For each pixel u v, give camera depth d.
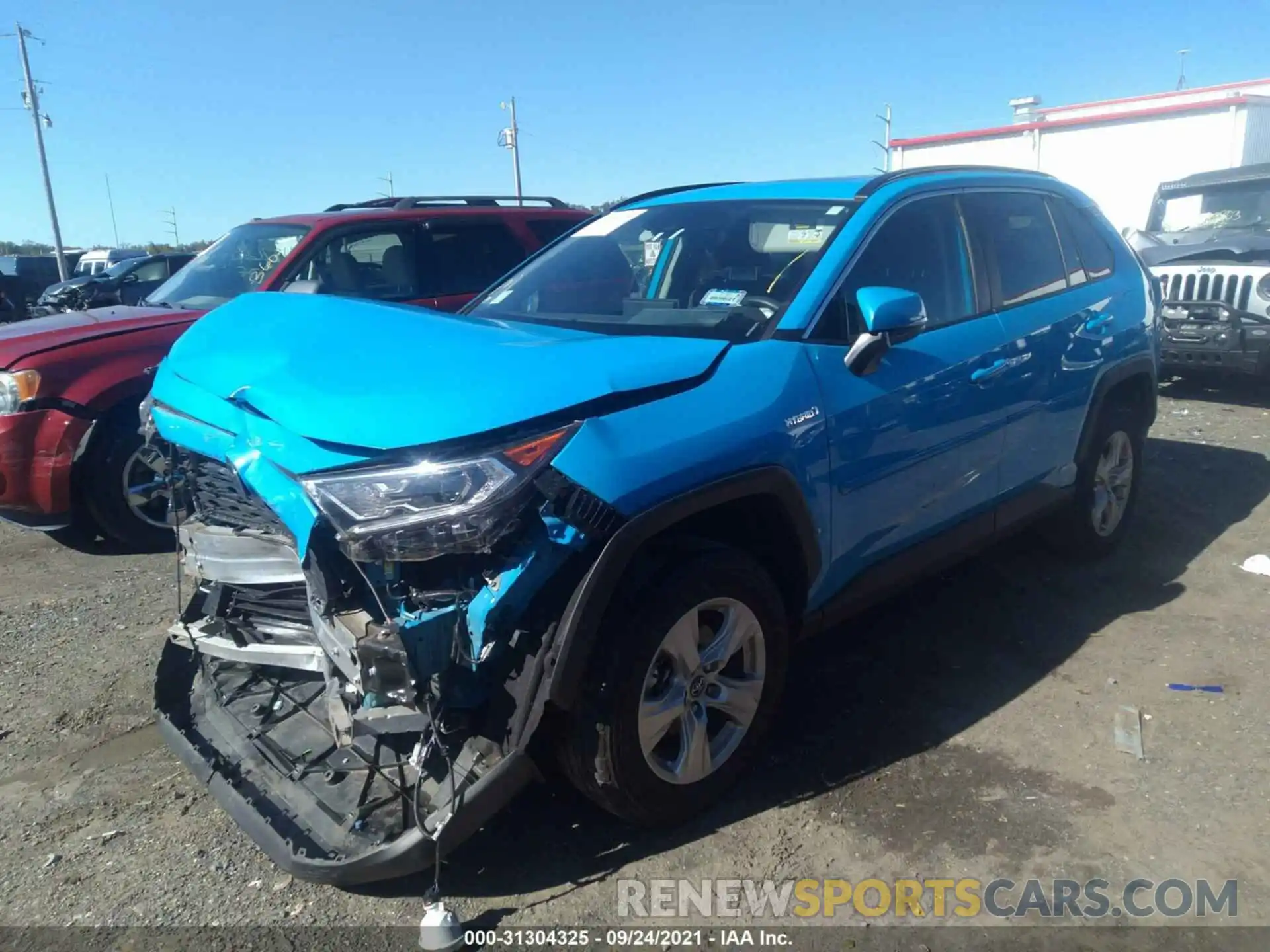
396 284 6.56
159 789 3.22
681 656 2.76
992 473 3.96
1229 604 4.45
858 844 2.86
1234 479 6.38
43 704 3.77
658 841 2.89
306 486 2.41
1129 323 4.74
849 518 3.25
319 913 2.63
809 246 3.45
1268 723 3.43
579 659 2.46
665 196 4.28
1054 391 4.21
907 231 3.65
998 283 4.02
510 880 2.74
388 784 2.64
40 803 3.14
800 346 3.12
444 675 2.41
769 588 3.00
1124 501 5.00
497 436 2.39
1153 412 5.07
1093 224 4.82
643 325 3.37
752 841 2.88
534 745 2.67
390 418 2.40
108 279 9.12
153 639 4.35
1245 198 10.10
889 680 3.81
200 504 3.11
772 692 3.11
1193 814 2.95
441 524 2.30
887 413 3.30
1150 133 14.85
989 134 16.92
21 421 5.07
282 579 2.79
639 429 2.60
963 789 3.10
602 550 2.49
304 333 2.95
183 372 3.09
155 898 2.70
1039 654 4.00
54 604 4.77
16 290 22.16
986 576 4.82
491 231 7.07
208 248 7.05
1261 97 13.93
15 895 2.71
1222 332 8.46
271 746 2.93
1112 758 3.24
